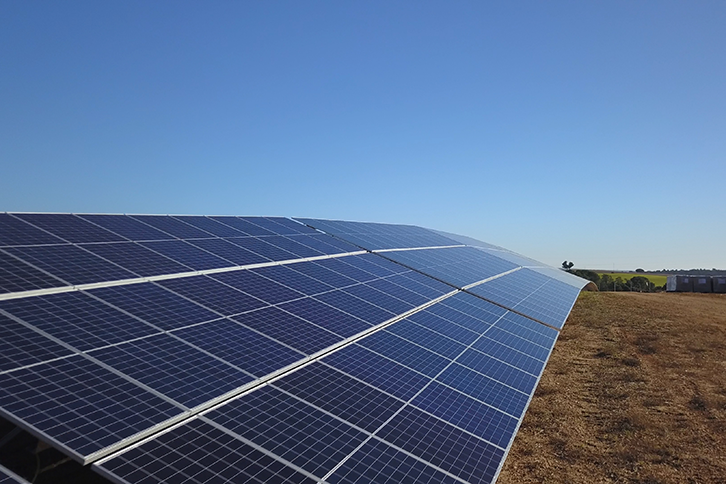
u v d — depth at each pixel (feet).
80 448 22.59
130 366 30.45
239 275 53.93
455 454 31.73
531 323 73.05
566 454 59.72
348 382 36.94
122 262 47.57
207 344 36.04
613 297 201.77
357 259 80.64
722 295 235.20
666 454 59.82
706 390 84.48
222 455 25.38
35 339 30.40
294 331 42.98
